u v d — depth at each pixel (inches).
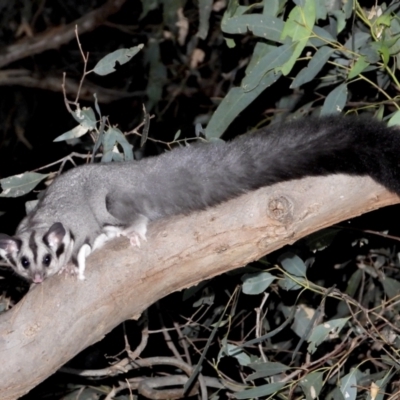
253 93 283.4
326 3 292.4
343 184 224.2
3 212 351.3
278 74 279.9
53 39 498.3
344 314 348.8
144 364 329.1
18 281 344.8
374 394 282.7
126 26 485.7
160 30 438.9
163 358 329.4
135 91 520.7
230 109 285.3
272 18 277.6
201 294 347.6
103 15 483.5
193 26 461.1
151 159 275.6
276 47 281.4
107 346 374.6
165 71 438.3
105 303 224.8
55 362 224.5
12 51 498.0
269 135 249.3
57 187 295.7
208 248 222.2
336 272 373.4
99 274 224.1
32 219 297.7
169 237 223.9
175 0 406.6
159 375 373.4
